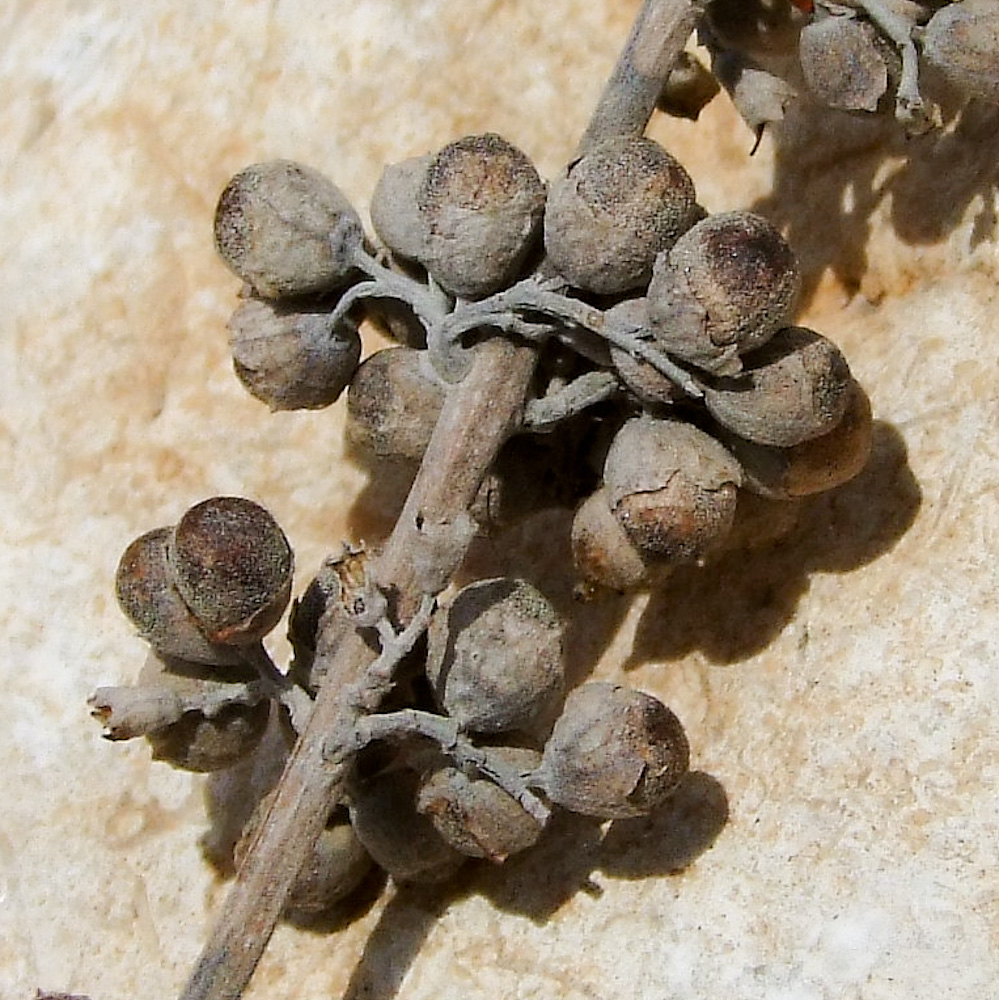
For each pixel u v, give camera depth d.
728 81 0.10
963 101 0.10
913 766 0.09
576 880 0.09
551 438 0.09
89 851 0.10
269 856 0.09
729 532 0.10
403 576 0.09
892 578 0.09
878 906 0.09
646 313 0.09
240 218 0.09
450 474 0.09
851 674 0.09
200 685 0.09
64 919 0.10
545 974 0.09
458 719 0.09
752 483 0.09
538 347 0.09
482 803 0.09
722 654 0.10
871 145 0.10
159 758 0.09
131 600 0.09
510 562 0.10
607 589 0.10
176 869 0.10
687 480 0.09
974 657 0.09
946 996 0.09
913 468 0.09
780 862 0.09
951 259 0.10
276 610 0.09
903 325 0.10
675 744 0.09
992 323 0.10
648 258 0.09
